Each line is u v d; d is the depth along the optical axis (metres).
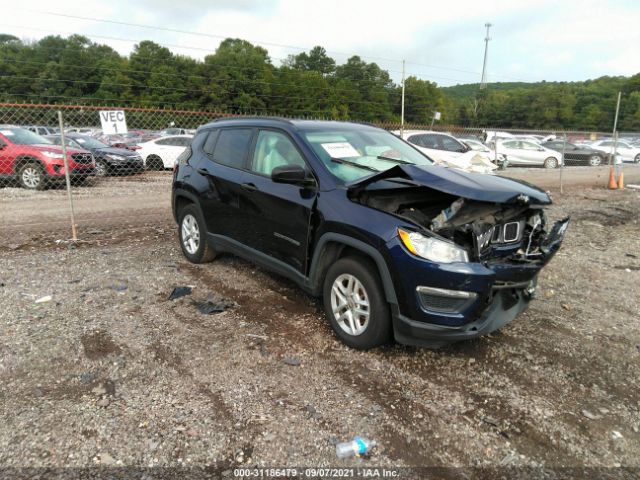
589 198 12.40
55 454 2.51
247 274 5.32
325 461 2.54
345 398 3.09
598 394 3.27
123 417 2.82
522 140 21.48
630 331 4.26
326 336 3.91
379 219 3.40
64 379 3.19
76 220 8.06
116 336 3.79
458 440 2.75
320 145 4.18
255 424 2.80
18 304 4.37
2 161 11.68
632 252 7.07
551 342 3.98
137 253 6.11
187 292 4.75
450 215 3.44
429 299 3.21
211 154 5.29
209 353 3.58
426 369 3.48
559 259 6.55
